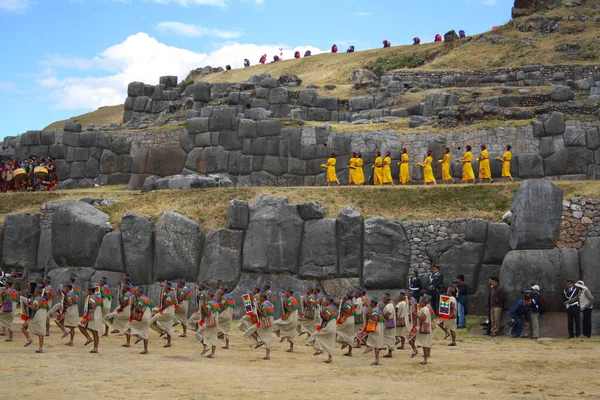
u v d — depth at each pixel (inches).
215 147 1491.1
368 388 546.9
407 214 1082.1
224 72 3016.7
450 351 764.6
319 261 1063.0
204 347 730.8
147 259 1109.1
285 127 1480.1
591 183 1016.2
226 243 1098.1
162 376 586.6
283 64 2891.2
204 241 1109.7
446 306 805.2
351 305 743.7
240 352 761.6
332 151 1413.6
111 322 831.7
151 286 1106.1
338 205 1123.3
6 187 1577.3
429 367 659.4
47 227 1246.9
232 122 1486.2
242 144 1473.9
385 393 527.2
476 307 992.2
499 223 1003.9
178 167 1524.4
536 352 751.7
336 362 695.7
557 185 1029.2
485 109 1391.5
